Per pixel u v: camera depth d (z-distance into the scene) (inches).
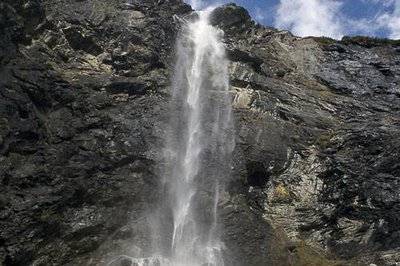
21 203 722.2
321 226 878.4
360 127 1015.6
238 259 789.2
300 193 922.1
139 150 872.3
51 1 1095.0
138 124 911.0
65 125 859.4
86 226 753.6
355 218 879.1
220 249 792.3
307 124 1032.2
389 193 898.1
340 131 1015.0
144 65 1037.2
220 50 1167.0
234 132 971.3
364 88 1168.2
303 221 884.0
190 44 1157.1
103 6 1125.7
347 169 941.2
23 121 801.6
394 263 788.0
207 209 839.1
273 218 887.1
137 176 841.5
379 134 987.3
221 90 1080.8
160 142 896.3
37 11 1007.6
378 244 842.8
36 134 808.3
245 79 1109.1
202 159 904.9
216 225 822.5
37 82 866.8
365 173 933.2
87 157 831.1
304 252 837.2
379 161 948.6
